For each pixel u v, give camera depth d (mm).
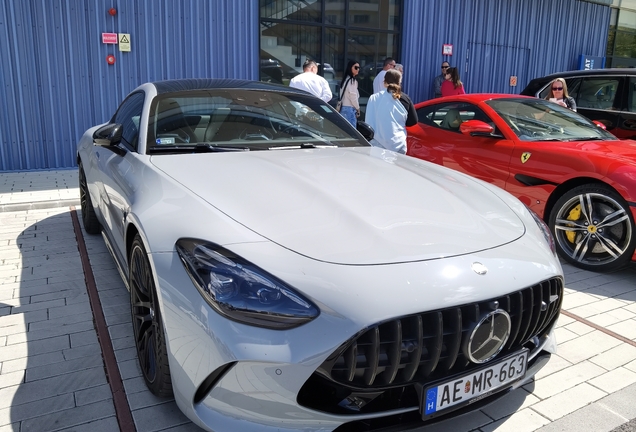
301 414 1778
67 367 2621
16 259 4125
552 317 2283
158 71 7824
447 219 2219
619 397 2518
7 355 2721
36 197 5832
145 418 2217
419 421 1915
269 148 3094
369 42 10016
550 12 12625
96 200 3865
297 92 3850
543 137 4816
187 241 1973
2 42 6738
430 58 10789
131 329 3014
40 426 2164
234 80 3773
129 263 2574
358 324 1721
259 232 1959
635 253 3926
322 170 2664
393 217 2150
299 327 1737
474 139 5098
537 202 4508
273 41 8852
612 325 3301
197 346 1841
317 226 2014
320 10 9273
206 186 2336
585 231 4188
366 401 1882
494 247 2094
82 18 7141
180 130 3053
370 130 3791
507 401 2473
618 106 6734
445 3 10703
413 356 1810
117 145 3271
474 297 1856
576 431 2258
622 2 14078
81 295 3482
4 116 6945
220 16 8156
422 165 3088
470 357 1896
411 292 1787
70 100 7301
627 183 3852
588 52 13883
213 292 1810
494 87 12062
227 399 1824
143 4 7512
